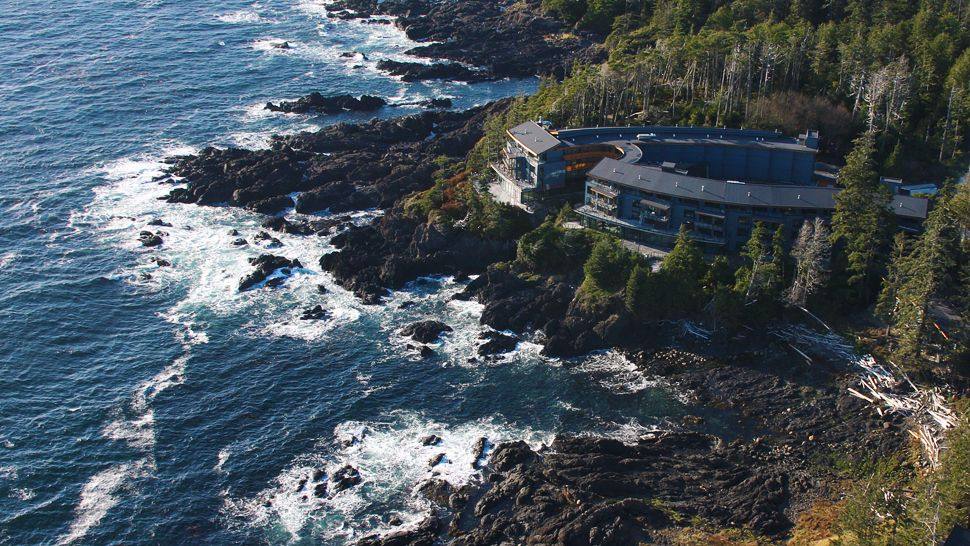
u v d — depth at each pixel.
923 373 167.00
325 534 140.25
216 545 138.38
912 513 122.88
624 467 150.62
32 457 155.75
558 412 167.38
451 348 187.88
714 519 138.62
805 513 139.50
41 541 139.00
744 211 198.38
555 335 187.25
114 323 196.12
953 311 175.25
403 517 143.00
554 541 133.75
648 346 184.88
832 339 178.75
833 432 158.25
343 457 156.75
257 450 158.38
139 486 150.00
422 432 162.75
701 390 171.62
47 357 183.62
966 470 122.88
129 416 166.75
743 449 154.50
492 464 154.00
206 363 182.75
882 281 177.50
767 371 174.75
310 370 180.88
